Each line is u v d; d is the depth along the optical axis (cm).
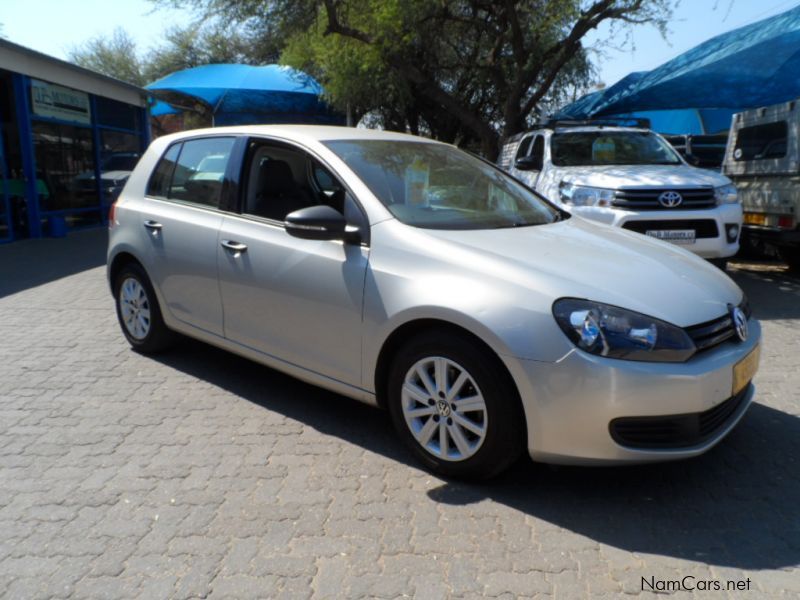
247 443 380
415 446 344
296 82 1945
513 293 306
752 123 909
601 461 296
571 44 1329
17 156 1320
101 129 1612
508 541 288
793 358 531
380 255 349
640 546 285
